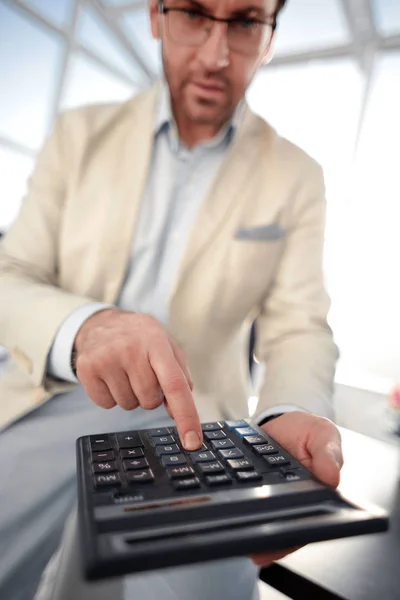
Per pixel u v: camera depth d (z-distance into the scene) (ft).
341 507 1.08
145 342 1.54
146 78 21.18
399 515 1.71
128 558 0.86
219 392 2.65
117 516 1.01
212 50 2.07
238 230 2.55
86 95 29.30
